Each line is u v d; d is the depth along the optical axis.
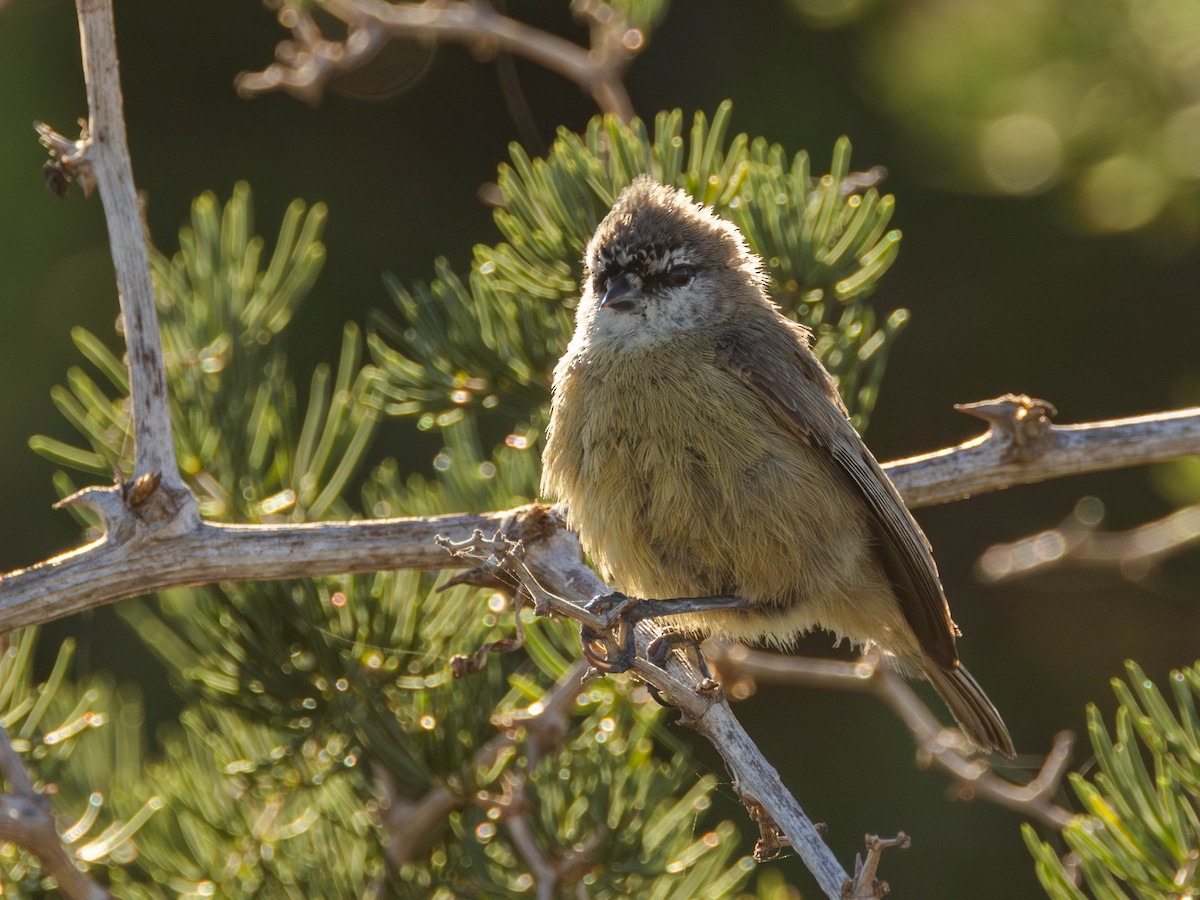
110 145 6.48
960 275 16.30
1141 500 16.61
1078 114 14.05
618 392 7.45
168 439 6.40
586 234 7.66
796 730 15.23
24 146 14.70
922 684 15.01
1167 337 16.06
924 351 16.53
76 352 14.45
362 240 16.19
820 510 7.53
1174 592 15.94
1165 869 5.35
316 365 15.70
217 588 7.04
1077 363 16.33
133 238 6.48
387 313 16.02
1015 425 7.46
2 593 6.20
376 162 16.53
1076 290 16.12
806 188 7.88
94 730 7.45
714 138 7.94
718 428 7.37
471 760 6.74
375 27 8.52
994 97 14.34
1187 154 13.56
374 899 6.86
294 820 7.35
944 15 14.70
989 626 16.56
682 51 16.77
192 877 7.07
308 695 7.04
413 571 7.13
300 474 7.70
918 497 7.57
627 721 7.26
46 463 14.05
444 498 7.73
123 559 6.28
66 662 6.61
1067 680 16.03
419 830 6.82
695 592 7.61
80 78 15.02
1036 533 16.77
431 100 16.73
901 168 16.05
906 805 14.41
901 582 7.86
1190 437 7.38
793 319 8.07
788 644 7.97
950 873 14.12
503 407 7.93
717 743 5.86
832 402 7.64
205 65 16.19
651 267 7.62
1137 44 13.57
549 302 7.95
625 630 6.94
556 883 6.56
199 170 16.05
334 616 7.07
